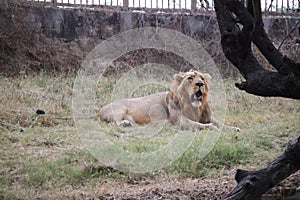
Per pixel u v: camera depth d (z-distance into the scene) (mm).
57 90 18125
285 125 14547
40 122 14727
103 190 9727
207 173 10898
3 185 9812
